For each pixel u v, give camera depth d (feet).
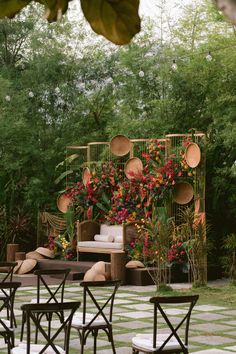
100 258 50.65
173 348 17.76
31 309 16.57
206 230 43.04
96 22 2.15
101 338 26.00
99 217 51.44
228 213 48.88
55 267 48.42
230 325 29.30
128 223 46.39
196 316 31.60
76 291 39.70
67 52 59.98
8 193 57.62
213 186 48.06
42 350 16.61
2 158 56.49
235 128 44.75
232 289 40.55
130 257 46.11
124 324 29.04
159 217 42.22
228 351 23.30
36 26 60.64
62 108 59.57
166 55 51.52
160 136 51.16
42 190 55.98
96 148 54.34
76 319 21.58
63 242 50.60
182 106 50.96
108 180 49.88
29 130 56.90
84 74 59.93
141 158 51.03
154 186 44.83
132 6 2.14
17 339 25.13
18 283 21.11
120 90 55.98
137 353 18.57
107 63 60.34
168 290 39.65
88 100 59.41
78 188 50.90
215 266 47.11
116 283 21.24
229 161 49.06
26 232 56.39
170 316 31.42
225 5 1.86
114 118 59.57
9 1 2.20
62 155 57.82
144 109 54.65
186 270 43.96
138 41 55.62
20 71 61.41
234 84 47.06
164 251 39.68
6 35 61.05
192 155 44.01
